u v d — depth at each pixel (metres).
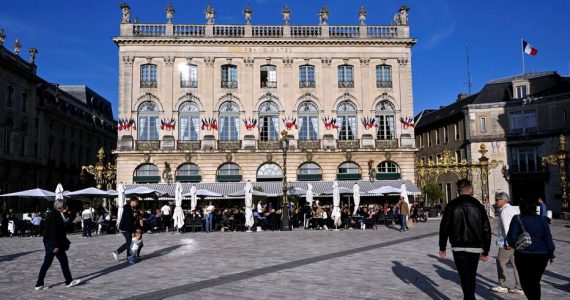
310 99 40.25
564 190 35.03
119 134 38.56
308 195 31.81
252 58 40.16
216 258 14.67
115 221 29.16
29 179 46.56
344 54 40.84
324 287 9.73
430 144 59.09
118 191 29.12
